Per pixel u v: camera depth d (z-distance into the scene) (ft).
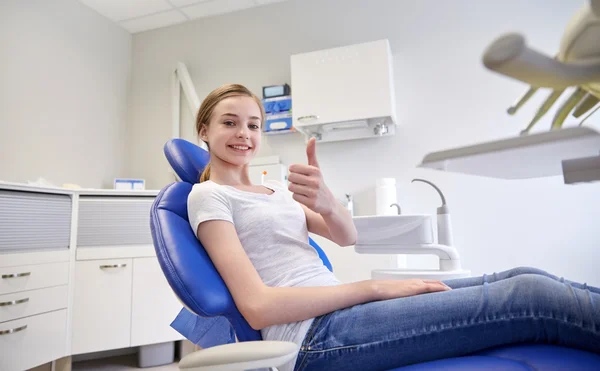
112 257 7.02
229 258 2.57
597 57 1.14
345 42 9.05
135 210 7.31
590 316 2.00
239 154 3.43
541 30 7.73
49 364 6.63
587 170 1.85
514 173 2.33
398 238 5.18
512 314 2.21
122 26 10.59
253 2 9.70
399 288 2.63
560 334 2.12
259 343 1.98
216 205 2.85
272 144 9.25
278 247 2.99
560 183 7.36
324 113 7.97
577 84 1.21
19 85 7.88
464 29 8.23
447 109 8.16
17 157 7.75
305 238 3.29
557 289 2.17
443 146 8.09
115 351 8.54
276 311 2.38
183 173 3.83
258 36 9.76
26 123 7.96
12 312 5.59
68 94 8.92
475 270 7.63
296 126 8.15
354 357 2.32
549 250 7.29
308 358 2.38
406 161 8.27
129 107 10.66
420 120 8.30
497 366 1.96
